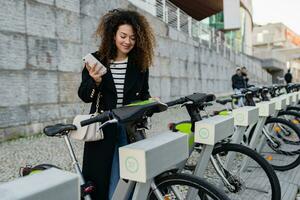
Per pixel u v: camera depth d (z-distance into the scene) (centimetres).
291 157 406
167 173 190
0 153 518
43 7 704
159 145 155
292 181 377
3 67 616
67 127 189
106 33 212
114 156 208
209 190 178
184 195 184
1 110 612
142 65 218
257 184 274
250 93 375
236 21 2441
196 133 223
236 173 273
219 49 2189
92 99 211
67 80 766
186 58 1516
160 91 1246
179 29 1526
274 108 403
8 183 108
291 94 547
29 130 670
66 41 763
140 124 179
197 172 226
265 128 417
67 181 111
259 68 3378
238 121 300
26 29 664
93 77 193
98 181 206
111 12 216
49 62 718
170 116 1032
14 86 638
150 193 184
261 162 269
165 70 1293
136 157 148
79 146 568
